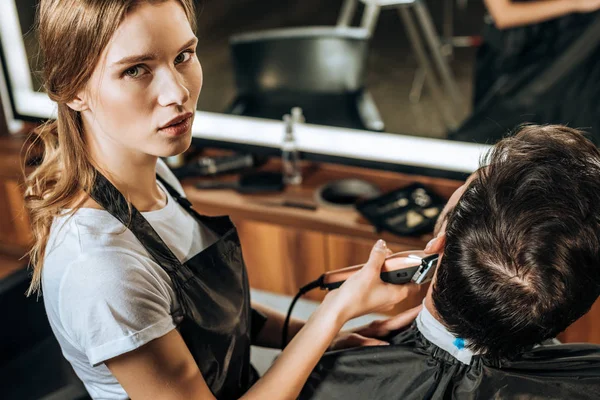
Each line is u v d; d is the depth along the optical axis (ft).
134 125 2.92
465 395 3.30
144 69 2.83
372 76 7.29
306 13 7.26
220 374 3.49
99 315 2.87
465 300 2.93
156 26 2.75
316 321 3.34
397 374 3.48
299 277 7.50
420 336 3.50
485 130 6.99
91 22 2.70
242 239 7.57
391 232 6.66
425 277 3.34
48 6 2.83
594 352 3.45
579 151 2.81
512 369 3.32
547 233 2.67
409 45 6.97
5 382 5.82
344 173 7.84
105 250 2.97
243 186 7.58
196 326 3.32
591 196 2.68
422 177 7.45
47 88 3.00
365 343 3.83
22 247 9.03
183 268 3.33
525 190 2.73
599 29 6.18
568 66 6.44
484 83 6.81
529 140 2.90
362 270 3.42
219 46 7.80
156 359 2.99
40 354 6.13
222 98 8.09
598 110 6.50
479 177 2.91
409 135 7.36
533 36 6.42
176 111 2.88
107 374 3.23
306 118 7.79
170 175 4.01
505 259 2.75
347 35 7.19
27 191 3.43
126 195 3.29
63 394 4.90
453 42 6.77
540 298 2.75
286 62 7.58
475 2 6.51
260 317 4.36
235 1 7.49
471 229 2.83
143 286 2.99
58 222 3.11
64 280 2.94
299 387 3.25
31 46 8.37
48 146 3.42
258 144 8.16
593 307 6.39
